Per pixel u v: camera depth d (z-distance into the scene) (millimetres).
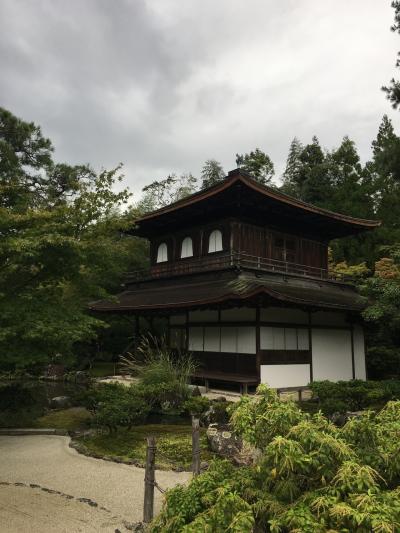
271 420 4293
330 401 13656
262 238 23312
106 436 11883
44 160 35281
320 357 20766
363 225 25750
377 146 46219
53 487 8102
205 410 13734
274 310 18969
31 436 12281
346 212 40125
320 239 26766
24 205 13367
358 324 23328
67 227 11156
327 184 49375
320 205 43250
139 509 7062
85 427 13031
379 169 42281
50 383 23078
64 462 9703
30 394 16391
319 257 26531
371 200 42406
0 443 11484
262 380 17844
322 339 21094
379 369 24828
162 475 8734
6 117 33250
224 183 20016
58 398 16391
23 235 10227
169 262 25859
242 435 4445
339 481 3670
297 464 3750
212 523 3715
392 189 40594
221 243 22641
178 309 19891
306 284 23125
